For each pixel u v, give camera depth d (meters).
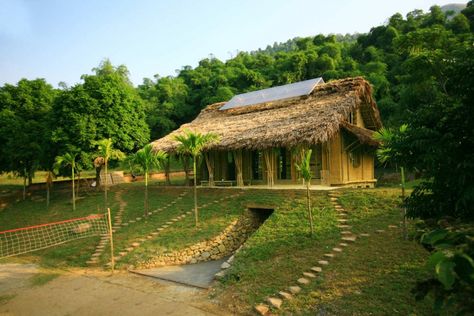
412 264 7.38
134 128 23.89
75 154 20.17
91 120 21.30
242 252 9.92
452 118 4.75
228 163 21.30
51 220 18.28
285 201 12.98
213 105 25.77
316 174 17.33
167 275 10.02
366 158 20.03
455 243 3.18
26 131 23.47
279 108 20.00
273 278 8.22
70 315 7.73
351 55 50.47
